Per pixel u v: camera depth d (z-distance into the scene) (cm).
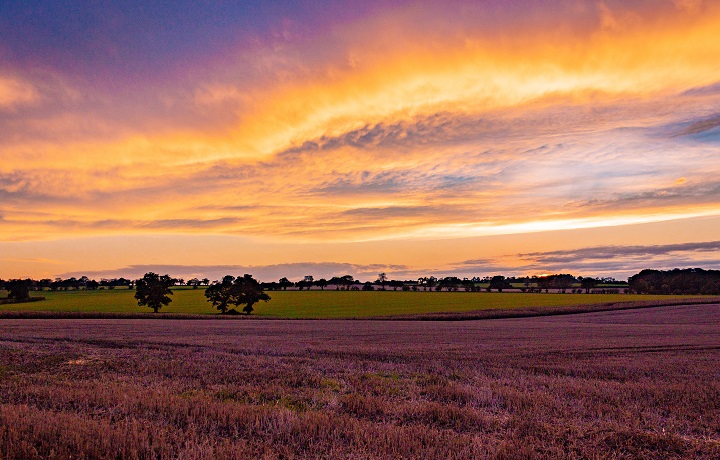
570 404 1262
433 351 2594
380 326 4800
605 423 1067
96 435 834
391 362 2111
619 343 3112
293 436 915
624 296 11225
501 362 2197
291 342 3062
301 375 1681
